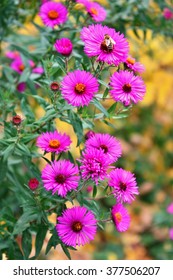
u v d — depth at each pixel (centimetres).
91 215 77
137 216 171
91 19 105
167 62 160
